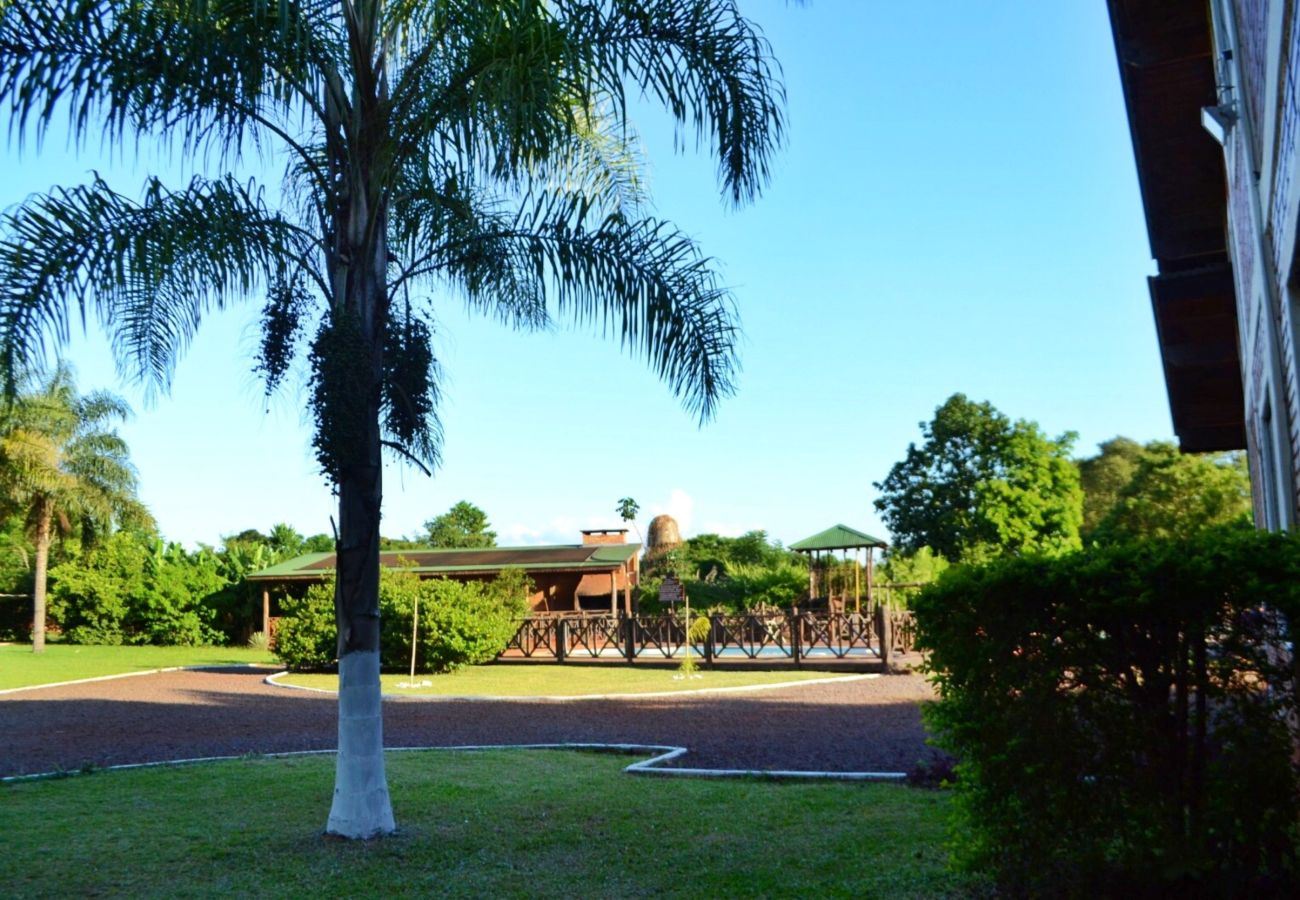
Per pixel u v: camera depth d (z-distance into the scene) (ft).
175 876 14.06
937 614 11.92
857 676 52.65
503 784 21.31
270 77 17.43
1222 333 24.82
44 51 15.60
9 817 18.16
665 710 37.50
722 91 17.70
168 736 31.40
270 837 16.42
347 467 16.31
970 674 11.51
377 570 17.07
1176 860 10.44
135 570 95.09
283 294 17.52
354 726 16.61
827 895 12.66
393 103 17.29
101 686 51.83
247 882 13.75
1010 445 113.50
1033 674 11.21
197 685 52.19
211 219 16.78
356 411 15.94
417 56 17.56
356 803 16.39
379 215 17.61
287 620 59.82
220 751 28.04
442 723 34.09
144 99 16.38
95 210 16.08
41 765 25.49
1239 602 10.10
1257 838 10.34
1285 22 9.78
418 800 19.49
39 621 85.97
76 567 96.48
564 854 15.19
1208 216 22.99
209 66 16.38
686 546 142.72
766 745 27.43
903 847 15.02
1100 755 11.02
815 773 21.89
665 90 17.75
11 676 58.13
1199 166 21.11
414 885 13.58
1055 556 11.30
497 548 91.66
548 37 15.93
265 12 14.16
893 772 22.18
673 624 62.39
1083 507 130.00
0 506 87.66
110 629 95.81
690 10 17.25
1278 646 10.14
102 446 92.02
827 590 83.76
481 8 15.81
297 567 88.84
